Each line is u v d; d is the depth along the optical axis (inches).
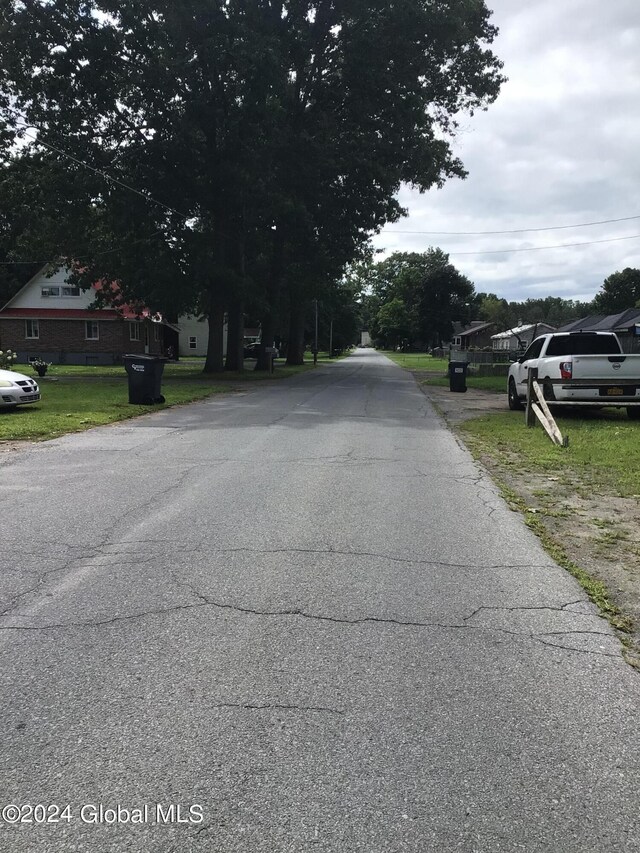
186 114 944.3
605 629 148.8
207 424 501.0
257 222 1119.0
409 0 899.4
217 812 90.6
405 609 157.8
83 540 208.7
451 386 901.2
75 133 948.6
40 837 86.4
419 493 277.3
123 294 1134.4
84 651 135.3
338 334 3324.3
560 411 593.9
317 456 362.9
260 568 184.1
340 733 108.3
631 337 1357.0
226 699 118.0
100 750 103.5
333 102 1056.2
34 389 568.7
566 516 243.4
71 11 883.4
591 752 104.6
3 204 973.8
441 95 1072.8
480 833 87.2
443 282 3924.7
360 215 1087.0
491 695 120.6
